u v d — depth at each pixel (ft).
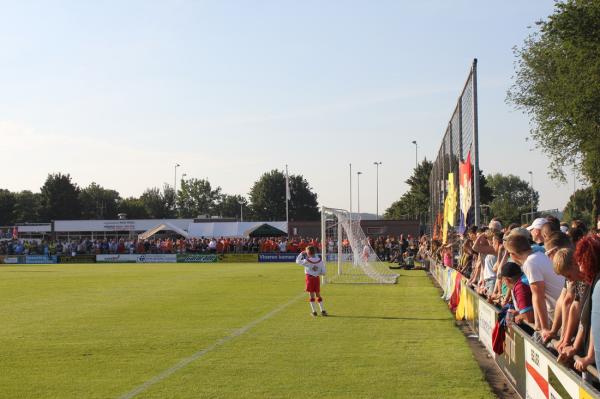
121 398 26.25
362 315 53.11
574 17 89.92
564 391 16.72
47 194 395.14
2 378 30.07
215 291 78.43
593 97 97.40
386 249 164.76
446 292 64.69
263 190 432.25
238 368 31.81
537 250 26.68
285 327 46.14
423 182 293.84
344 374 30.25
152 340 40.63
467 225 51.21
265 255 181.78
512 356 25.44
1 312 57.11
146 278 106.32
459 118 59.82
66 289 83.61
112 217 435.12
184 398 26.12
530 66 123.34
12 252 204.85
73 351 36.94
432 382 28.40
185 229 259.80
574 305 18.74
